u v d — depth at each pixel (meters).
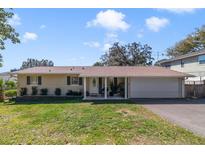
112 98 34.69
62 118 17.22
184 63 43.62
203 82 38.25
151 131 12.92
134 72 35.47
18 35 36.72
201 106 26.27
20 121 17.30
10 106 27.17
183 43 68.06
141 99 33.88
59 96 38.09
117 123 14.52
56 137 12.38
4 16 34.84
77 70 39.47
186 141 11.34
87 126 14.14
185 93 36.75
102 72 35.38
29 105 27.34
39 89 39.19
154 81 35.56
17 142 11.51
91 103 28.69
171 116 19.58
